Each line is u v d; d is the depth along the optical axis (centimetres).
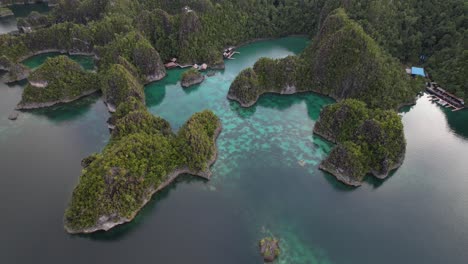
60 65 11006
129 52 12100
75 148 9269
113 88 10512
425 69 12656
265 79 11681
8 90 11900
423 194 8038
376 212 7538
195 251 6594
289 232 7031
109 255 6494
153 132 8806
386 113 8900
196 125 8969
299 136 9831
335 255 6600
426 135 10019
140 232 6981
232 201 7731
